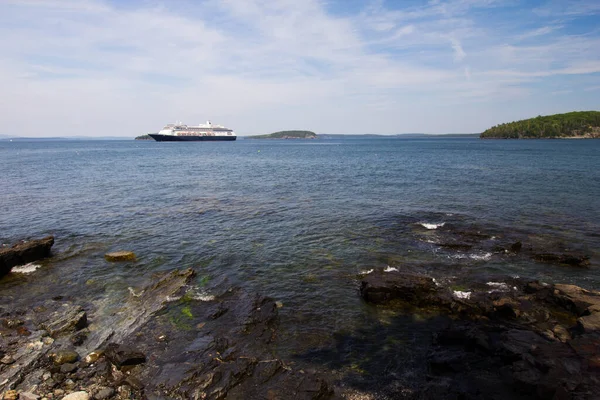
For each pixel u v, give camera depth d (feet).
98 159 289.53
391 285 47.09
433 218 87.76
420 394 30.04
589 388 27.27
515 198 110.73
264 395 29.86
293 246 69.46
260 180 160.45
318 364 34.76
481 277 53.36
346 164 236.63
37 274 56.54
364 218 89.20
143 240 73.41
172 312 44.65
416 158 282.36
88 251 67.05
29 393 29.96
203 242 72.13
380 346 37.60
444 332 38.14
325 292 50.26
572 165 207.41
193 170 204.33
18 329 40.37
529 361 31.42
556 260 58.65
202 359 34.78
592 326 36.40
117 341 38.34
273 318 43.04
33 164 240.73
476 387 30.07
